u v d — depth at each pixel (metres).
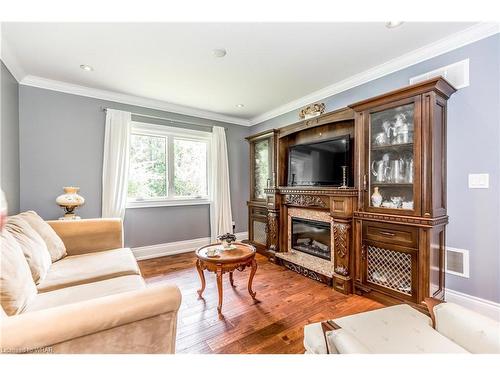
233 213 4.50
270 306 2.09
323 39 2.00
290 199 3.23
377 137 2.28
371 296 2.21
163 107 3.64
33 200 2.77
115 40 2.01
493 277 1.83
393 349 0.92
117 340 0.92
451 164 2.02
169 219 3.76
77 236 2.24
